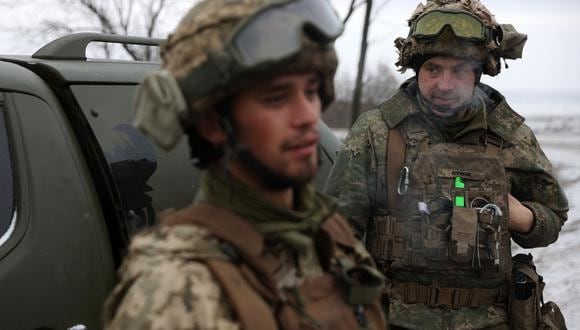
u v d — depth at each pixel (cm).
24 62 228
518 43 250
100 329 204
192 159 122
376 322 131
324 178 283
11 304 186
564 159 1572
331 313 121
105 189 218
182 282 104
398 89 250
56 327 195
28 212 198
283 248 119
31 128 208
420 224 232
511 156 242
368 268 130
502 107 247
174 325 101
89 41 249
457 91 232
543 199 246
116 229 216
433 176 232
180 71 116
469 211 228
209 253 109
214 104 116
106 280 208
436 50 229
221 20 114
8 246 191
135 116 118
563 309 525
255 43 112
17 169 201
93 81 231
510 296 235
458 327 230
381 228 238
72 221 205
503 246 232
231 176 118
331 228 138
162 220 119
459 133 238
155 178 232
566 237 723
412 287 234
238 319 104
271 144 114
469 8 235
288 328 113
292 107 115
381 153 239
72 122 222
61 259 200
